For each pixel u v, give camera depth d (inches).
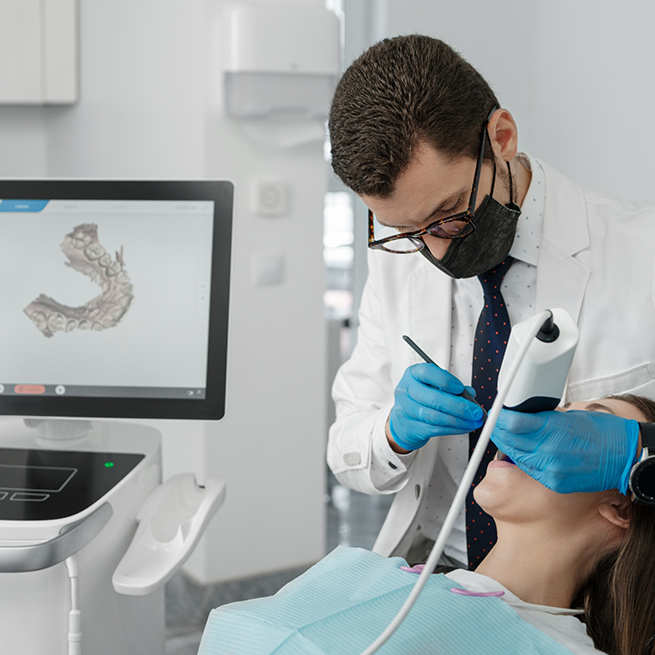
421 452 49.6
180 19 88.7
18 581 40.1
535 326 30.9
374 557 44.1
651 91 68.7
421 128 36.4
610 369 46.6
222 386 47.9
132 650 48.7
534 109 84.0
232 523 95.5
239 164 91.0
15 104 101.8
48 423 51.4
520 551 43.9
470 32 91.0
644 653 41.5
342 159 38.0
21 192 49.0
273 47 86.0
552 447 35.7
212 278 48.0
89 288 48.6
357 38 117.8
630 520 41.9
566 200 48.2
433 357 50.5
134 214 48.6
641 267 46.6
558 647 36.1
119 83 98.2
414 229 41.8
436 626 36.6
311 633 35.9
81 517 40.6
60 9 98.6
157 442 52.4
